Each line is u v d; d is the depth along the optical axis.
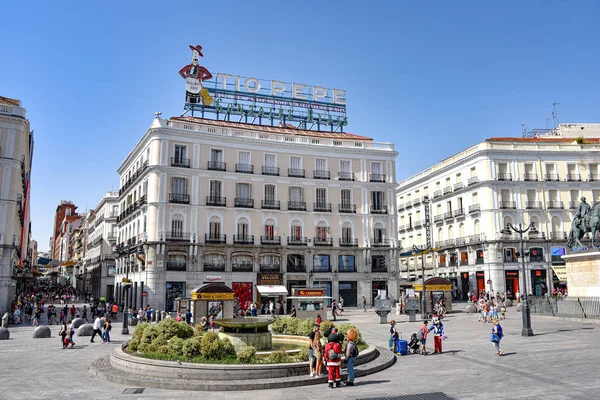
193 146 48.28
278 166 51.53
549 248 56.38
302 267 50.28
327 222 52.31
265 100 57.78
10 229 40.19
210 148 49.03
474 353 18.98
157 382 13.48
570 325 27.19
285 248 49.75
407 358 18.31
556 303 31.53
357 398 12.02
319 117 60.22
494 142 58.41
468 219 60.25
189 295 45.50
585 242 54.28
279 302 47.91
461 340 23.11
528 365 15.96
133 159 55.62
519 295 53.62
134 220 51.88
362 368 15.30
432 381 13.90
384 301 33.75
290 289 49.59
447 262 64.19
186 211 47.03
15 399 12.19
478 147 58.72
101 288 73.19
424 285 38.69
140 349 16.83
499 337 18.38
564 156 58.91
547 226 57.12
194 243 46.22
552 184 58.06
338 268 51.81
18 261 55.50
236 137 49.97
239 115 56.69
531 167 58.44
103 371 15.21
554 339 21.91
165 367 14.10
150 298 44.28
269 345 18.00
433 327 19.70
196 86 54.03
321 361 14.38
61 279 147.38
